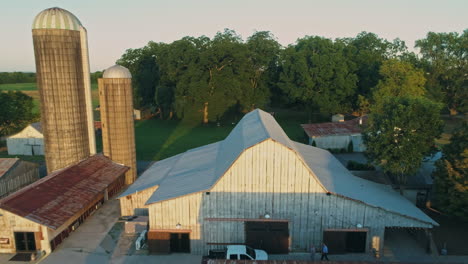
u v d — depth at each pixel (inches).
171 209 999.0
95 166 1509.6
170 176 1259.2
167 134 2822.3
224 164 1082.7
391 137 1249.4
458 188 1007.6
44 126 1494.8
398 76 2640.3
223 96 3058.6
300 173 972.6
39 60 1422.2
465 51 3034.0
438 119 1235.9
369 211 971.3
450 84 3152.1
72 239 1104.2
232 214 996.6
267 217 987.9
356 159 2064.5
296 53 3058.6
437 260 952.3
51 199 1147.9
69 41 1432.1
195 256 1002.1
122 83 1551.4
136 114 3634.4
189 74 2940.5
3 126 2518.5
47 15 1397.6
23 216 999.6
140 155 2164.1
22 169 1508.4
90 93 1572.3
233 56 2984.7
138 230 1135.6
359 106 3093.0
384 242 1058.1
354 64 3100.4
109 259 983.0
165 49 3336.6
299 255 996.6
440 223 1178.0
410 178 1427.2
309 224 992.2
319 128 2320.4
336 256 988.6
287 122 3299.7
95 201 1334.9
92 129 1605.6
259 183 981.2
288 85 3085.6
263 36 3459.6
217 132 2881.4
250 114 1551.4
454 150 1107.3
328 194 973.2
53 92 1445.6
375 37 4079.7
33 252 1016.9
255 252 962.1
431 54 3179.1
